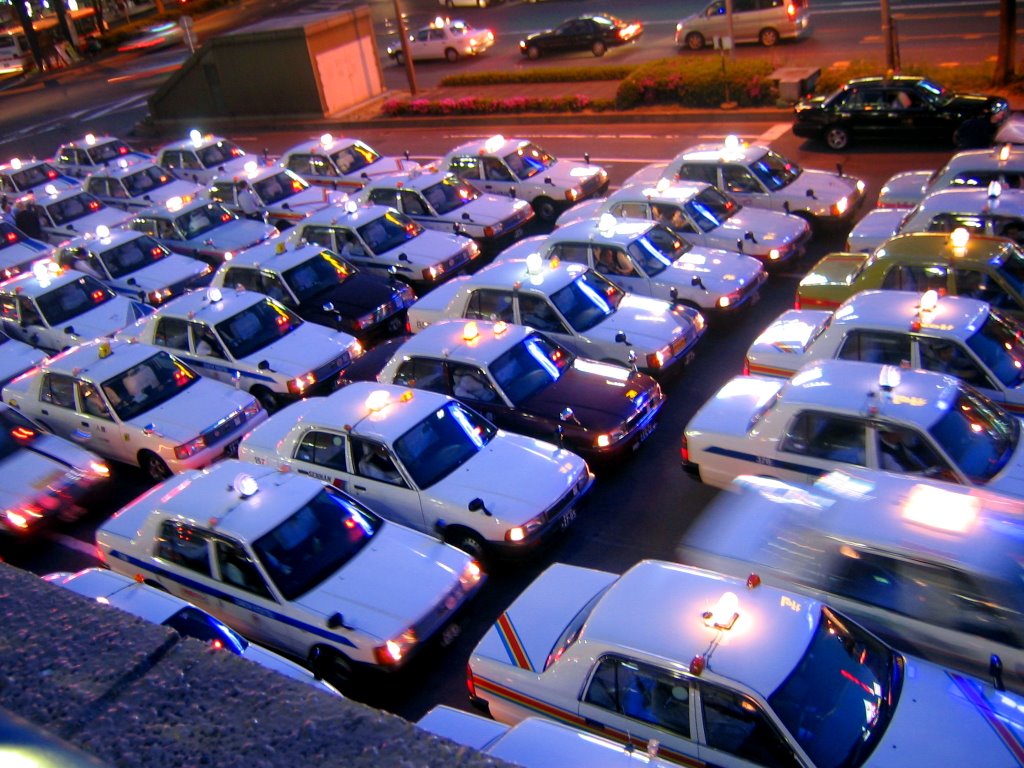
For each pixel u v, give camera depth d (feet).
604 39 105.60
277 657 24.72
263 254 53.52
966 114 63.10
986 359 31.24
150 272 59.26
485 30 118.62
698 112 80.38
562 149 79.97
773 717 18.30
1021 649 20.83
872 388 28.71
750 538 25.77
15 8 175.11
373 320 49.49
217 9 193.16
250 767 5.89
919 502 23.90
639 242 47.14
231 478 31.19
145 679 6.73
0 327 55.26
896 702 19.20
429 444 32.86
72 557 36.96
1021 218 40.60
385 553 28.71
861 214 56.65
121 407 41.50
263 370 44.37
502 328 38.75
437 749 6.01
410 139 93.50
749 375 36.99
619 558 31.71
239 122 111.14
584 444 35.17
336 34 105.09
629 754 17.98
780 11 93.56
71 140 120.26
